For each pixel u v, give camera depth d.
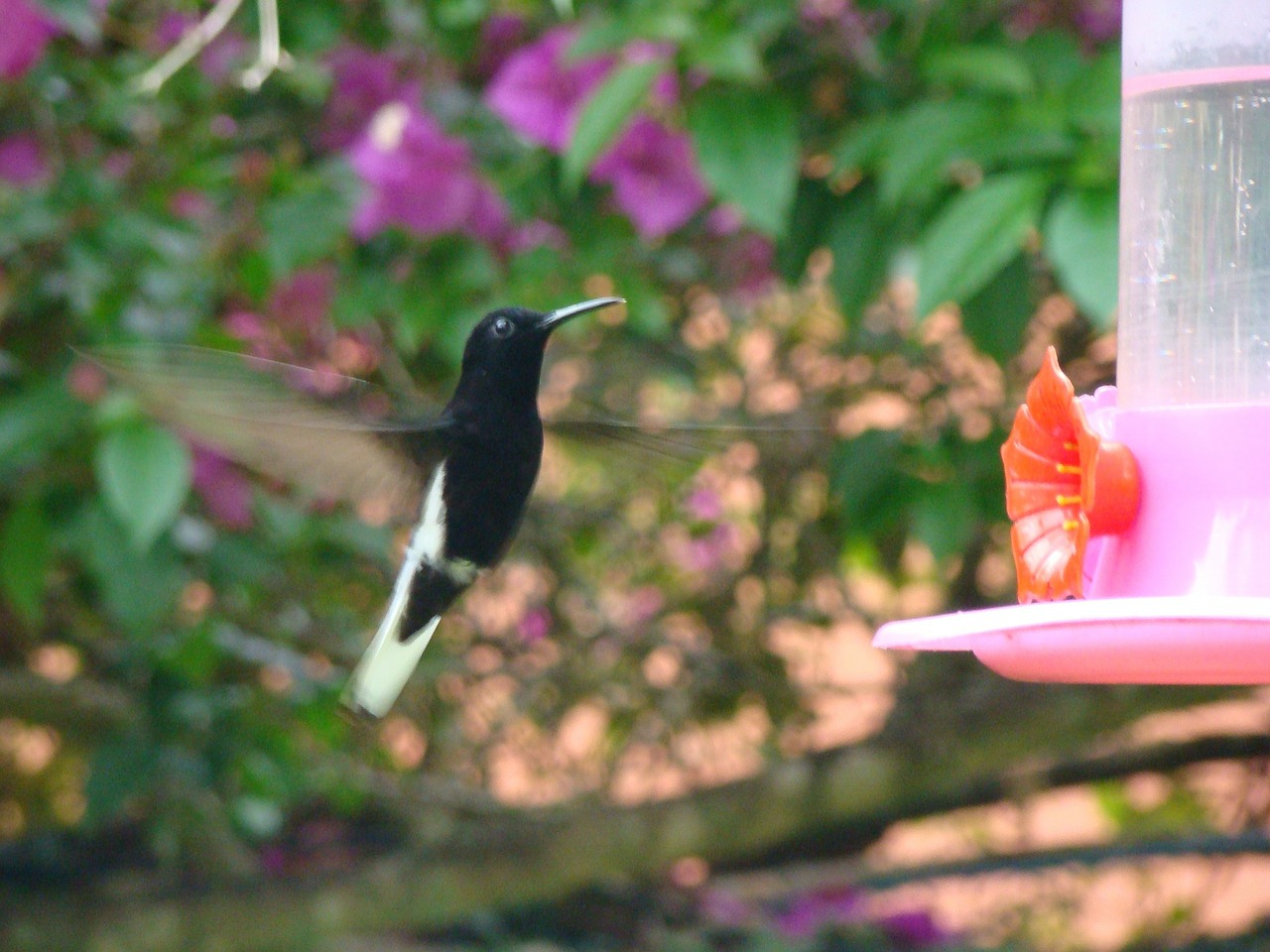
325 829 10.76
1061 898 10.69
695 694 10.41
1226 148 5.28
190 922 9.78
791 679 10.46
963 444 7.57
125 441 6.12
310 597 9.45
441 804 10.52
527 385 5.16
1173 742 9.98
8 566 6.78
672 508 10.12
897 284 9.23
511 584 10.48
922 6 6.70
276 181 7.71
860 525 7.54
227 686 9.09
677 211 7.16
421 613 5.05
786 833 9.70
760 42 6.68
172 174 7.75
